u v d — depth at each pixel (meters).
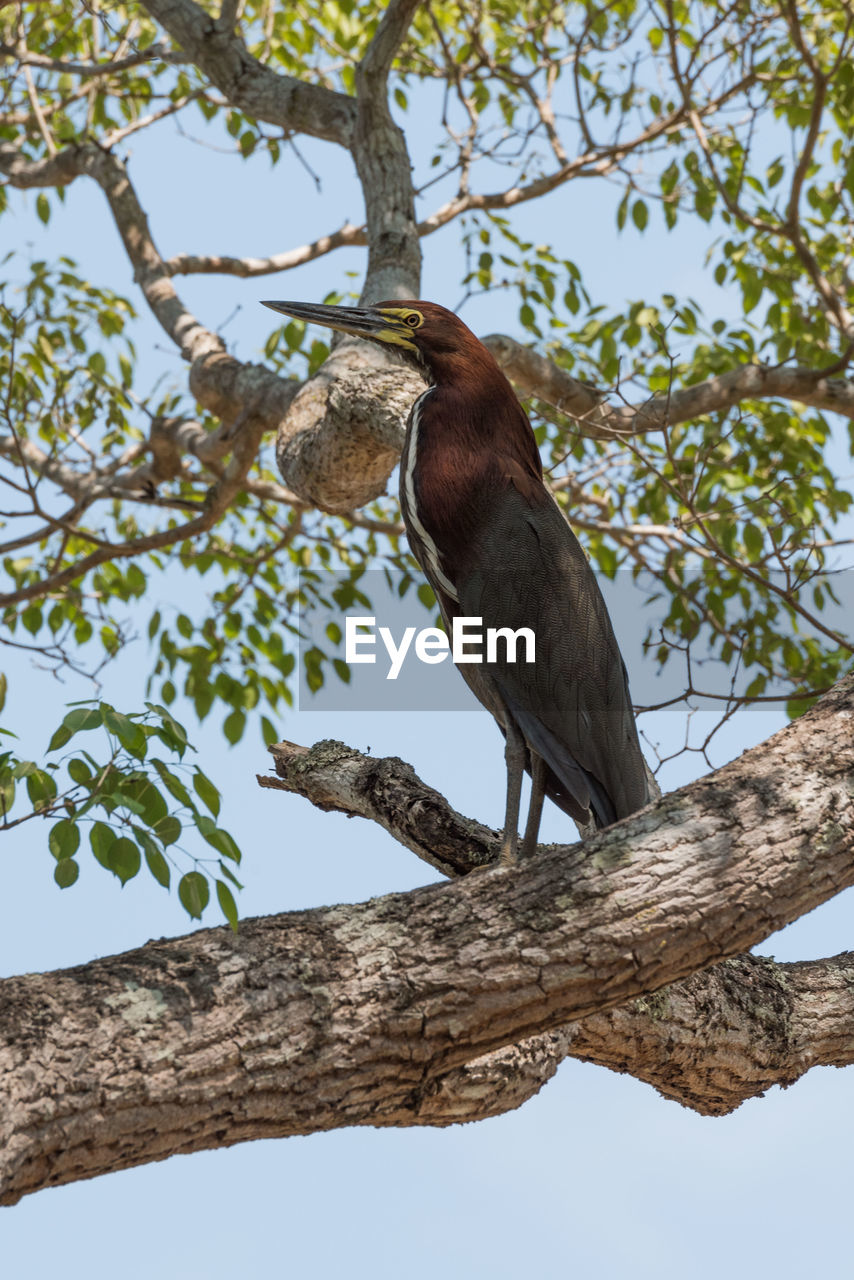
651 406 12.88
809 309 14.93
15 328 12.77
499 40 16.64
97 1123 4.42
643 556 15.22
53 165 16.11
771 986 6.96
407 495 7.44
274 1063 4.73
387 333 7.63
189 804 5.02
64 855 4.88
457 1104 5.72
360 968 5.02
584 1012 5.27
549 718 6.80
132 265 15.61
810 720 5.99
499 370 7.51
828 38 14.70
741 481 13.55
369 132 11.98
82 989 4.70
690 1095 6.98
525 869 5.46
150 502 14.03
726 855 5.36
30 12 17.06
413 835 7.32
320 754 8.16
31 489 12.81
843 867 5.48
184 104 16.41
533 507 7.14
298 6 16.59
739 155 15.09
